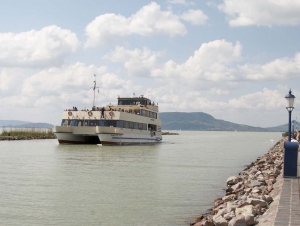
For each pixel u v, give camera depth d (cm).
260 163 3925
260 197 1853
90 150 6131
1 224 1680
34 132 11875
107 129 7019
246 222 1431
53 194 2333
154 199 2225
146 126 8481
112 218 1797
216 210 1869
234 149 7812
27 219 1764
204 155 5741
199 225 1595
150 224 1705
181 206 2058
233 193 2333
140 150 6359
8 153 5512
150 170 3584
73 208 1980
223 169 3825
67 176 3111
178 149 7169
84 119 7369
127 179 2983
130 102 8800
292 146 2283
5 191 2412
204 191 2508
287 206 1488
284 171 2292
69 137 7575
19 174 3200
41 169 3572
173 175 3259
